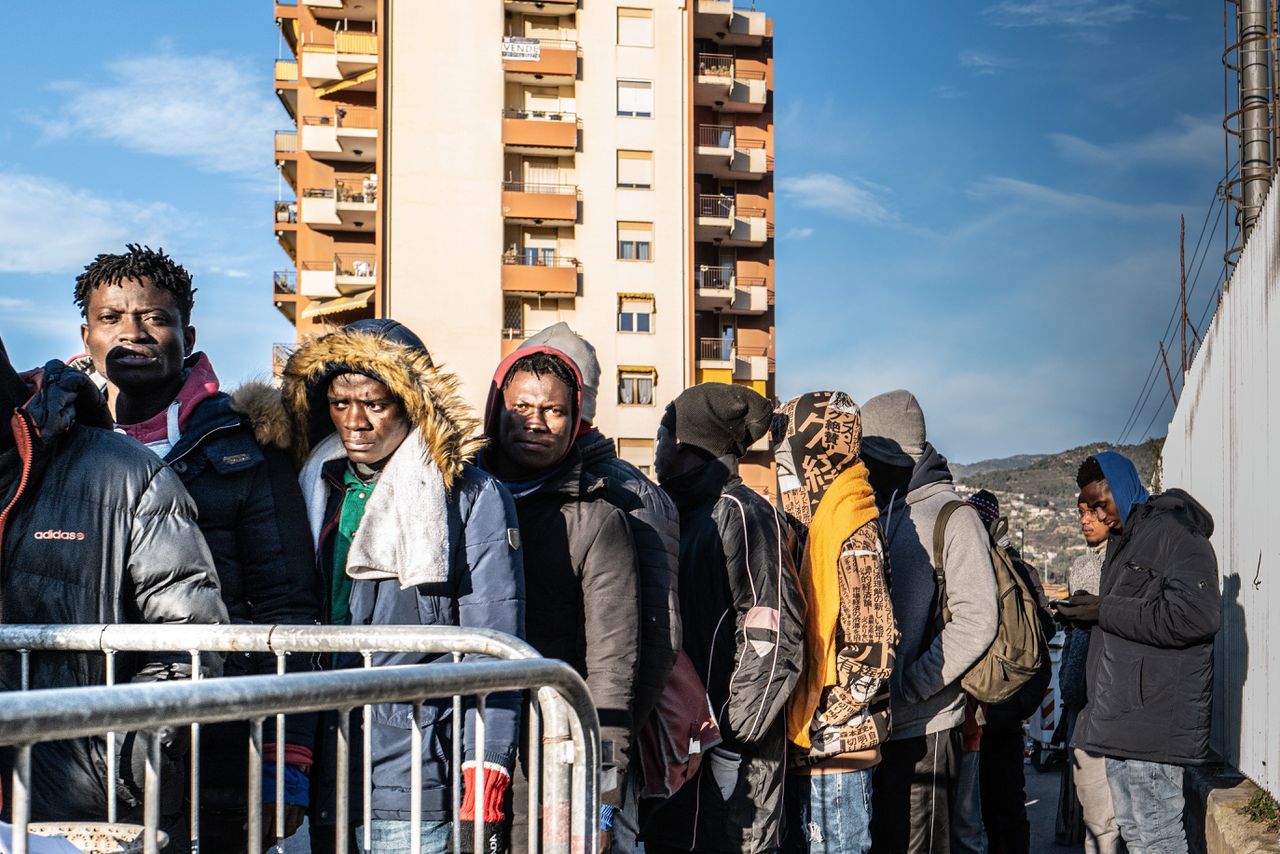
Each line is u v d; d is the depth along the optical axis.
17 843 1.50
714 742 3.78
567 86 45.94
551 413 3.53
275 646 2.64
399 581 2.96
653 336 45.16
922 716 4.73
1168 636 4.75
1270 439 5.51
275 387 3.20
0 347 2.76
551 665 2.39
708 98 49.47
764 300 49.31
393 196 43.97
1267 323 5.65
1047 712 9.77
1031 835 7.41
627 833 3.66
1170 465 10.59
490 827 2.89
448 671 2.15
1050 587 19.28
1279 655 5.16
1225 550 6.96
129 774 2.67
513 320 44.72
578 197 45.34
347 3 46.38
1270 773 5.31
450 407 3.03
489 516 3.11
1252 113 7.91
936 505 4.88
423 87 44.47
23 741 1.50
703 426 4.22
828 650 4.24
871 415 5.17
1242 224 7.96
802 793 4.32
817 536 4.32
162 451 3.19
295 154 48.81
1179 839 4.88
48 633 2.66
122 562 2.77
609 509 3.50
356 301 44.88
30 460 2.68
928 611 4.77
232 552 3.07
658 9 46.44
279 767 2.15
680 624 3.67
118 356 3.21
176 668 2.78
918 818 4.70
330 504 3.18
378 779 2.92
